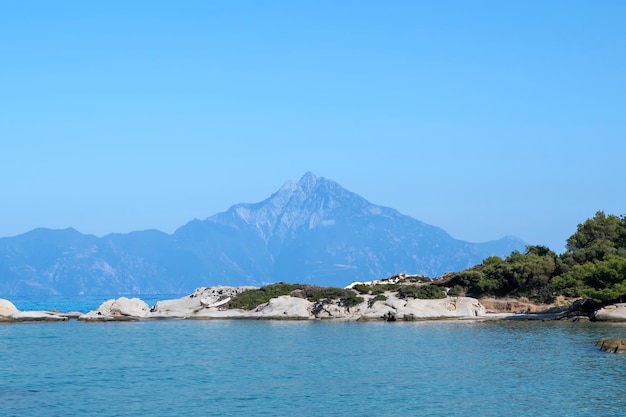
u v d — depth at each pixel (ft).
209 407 181.88
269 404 184.55
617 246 474.49
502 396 190.19
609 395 188.44
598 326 365.20
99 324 440.86
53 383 217.77
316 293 486.79
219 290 546.26
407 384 209.46
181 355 280.10
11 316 460.55
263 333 365.81
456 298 451.12
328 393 197.77
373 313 440.45
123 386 212.02
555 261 471.21
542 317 414.21
